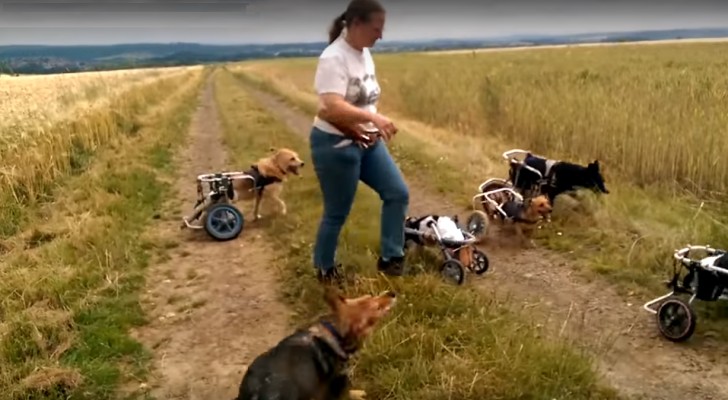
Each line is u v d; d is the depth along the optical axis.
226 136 14.90
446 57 42.06
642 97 11.37
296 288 5.43
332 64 4.45
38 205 8.48
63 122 12.48
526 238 6.50
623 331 4.52
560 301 5.09
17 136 10.72
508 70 20.56
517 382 3.60
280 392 3.15
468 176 9.10
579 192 7.30
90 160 11.20
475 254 5.64
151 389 4.00
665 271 5.43
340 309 3.57
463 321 4.35
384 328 4.21
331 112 4.43
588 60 27.03
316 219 7.21
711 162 8.06
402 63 34.62
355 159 4.73
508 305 4.79
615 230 6.48
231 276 5.94
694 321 4.21
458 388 3.60
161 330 4.86
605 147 9.82
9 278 5.66
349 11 4.44
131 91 22.98
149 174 10.25
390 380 3.74
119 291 5.50
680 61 22.95
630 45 55.50
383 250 5.17
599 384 3.72
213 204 7.18
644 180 8.68
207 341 4.65
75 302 5.20
